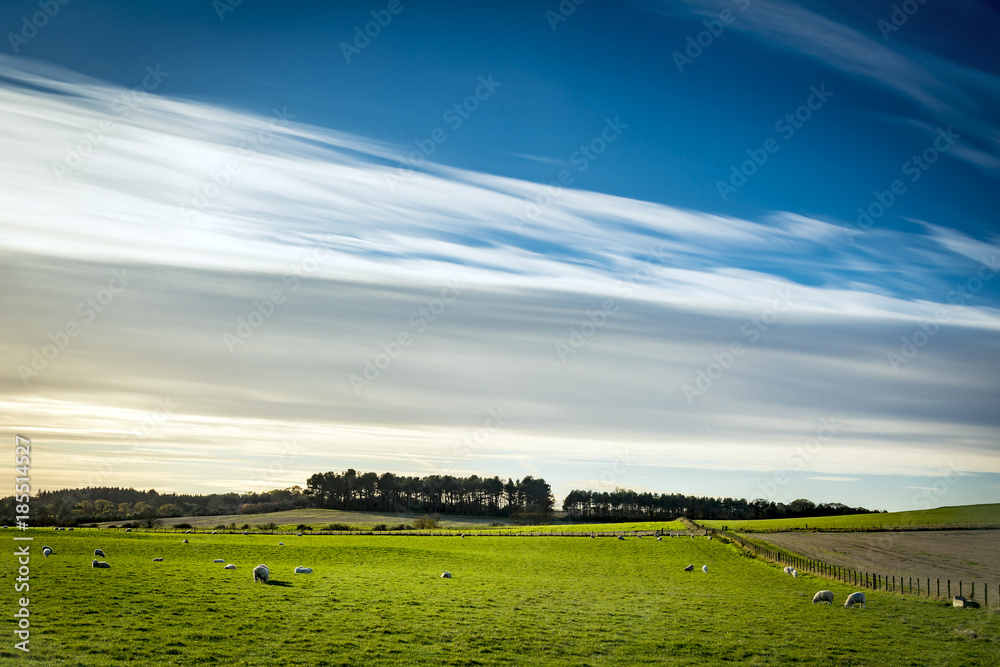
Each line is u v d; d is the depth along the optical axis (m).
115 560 57.47
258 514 194.50
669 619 39.28
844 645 33.44
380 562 69.38
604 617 39.41
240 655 27.83
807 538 109.75
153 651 27.52
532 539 107.00
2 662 25.09
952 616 41.75
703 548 94.00
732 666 29.58
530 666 28.58
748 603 46.19
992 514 157.62
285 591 43.56
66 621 31.31
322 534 109.88
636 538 108.31
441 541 101.31
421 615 37.47
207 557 65.69
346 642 30.56
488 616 38.25
